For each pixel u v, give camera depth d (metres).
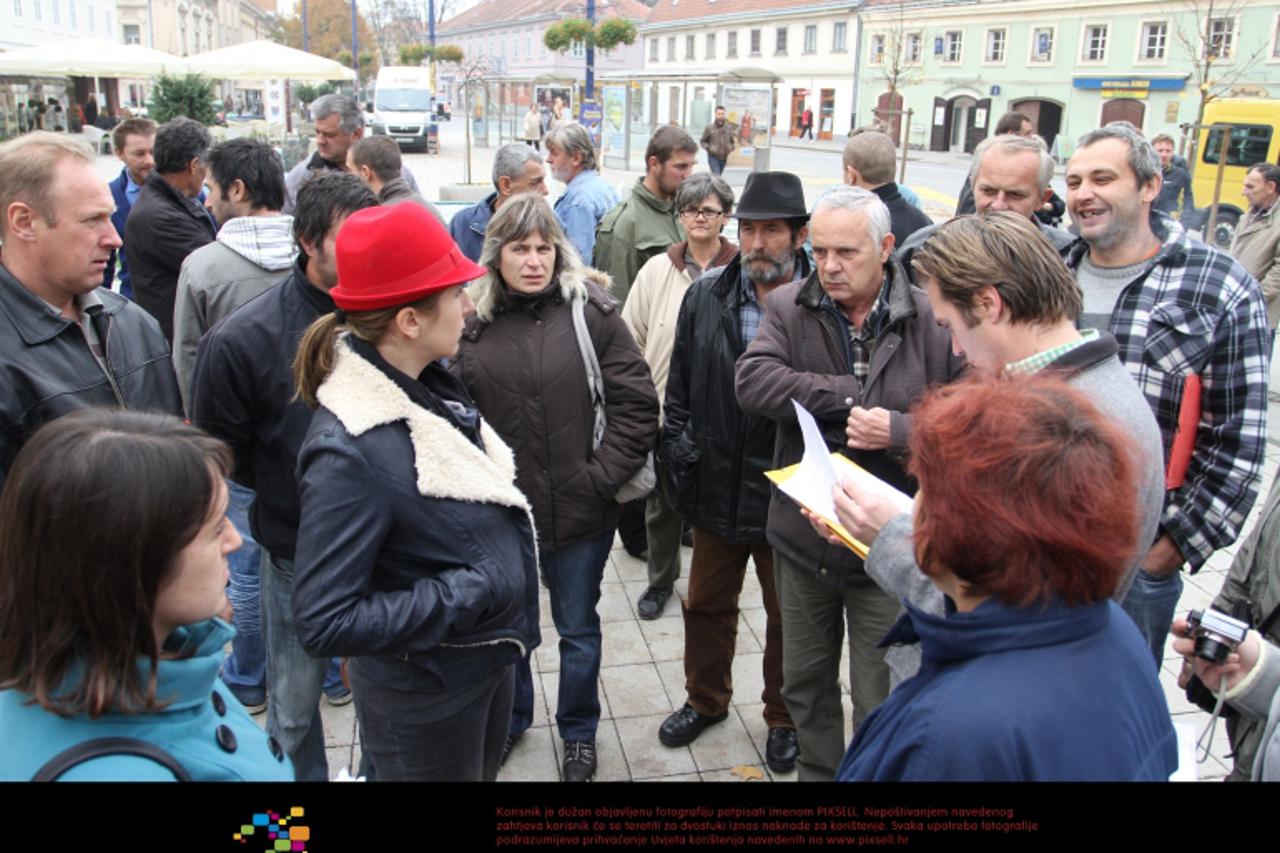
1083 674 1.19
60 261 2.33
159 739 1.20
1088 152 2.52
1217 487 2.47
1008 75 37.47
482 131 34.41
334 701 3.43
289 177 6.01
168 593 1.22
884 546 1.81
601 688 3.55
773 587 3.09
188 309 3.10
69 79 29.59
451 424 1.94
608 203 5.67
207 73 18.73
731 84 22.31
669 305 3.95
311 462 1.80
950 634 1.23
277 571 2.61
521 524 2.02
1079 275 2.69
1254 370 2.45
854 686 2.63
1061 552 1.16
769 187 2.93
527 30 73.12
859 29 43.12
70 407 2.38
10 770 1.15
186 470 1.22
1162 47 32.75
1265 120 14.92
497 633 1.95
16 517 1.17
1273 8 29.67
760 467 2.96
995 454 1.18
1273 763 1.40
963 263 1.85
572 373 2.81
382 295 1.80
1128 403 1.81
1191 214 14.07
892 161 4.46
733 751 3.19
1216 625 1.68
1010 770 1.12
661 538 3.97
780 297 2.72
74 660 1.17
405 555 1.85
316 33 66.19
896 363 2.50
